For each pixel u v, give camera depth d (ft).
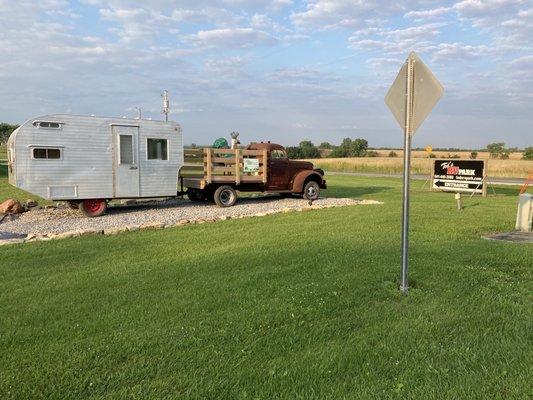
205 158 49.47
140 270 22.52
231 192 50.49
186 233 32.86
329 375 12.14
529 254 25.13
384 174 144.25
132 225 36.76
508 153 252.62
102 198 43.47
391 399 10.94
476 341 14.14
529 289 19.20
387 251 25.90
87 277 21.35
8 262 24.48
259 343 14.06
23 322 15.94
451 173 69.31
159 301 17.88
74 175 41.88
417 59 18.56
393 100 19.51
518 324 15.38
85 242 29.84
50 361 13.08
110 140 43.50
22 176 39.81
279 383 11.75
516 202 54.90
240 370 12.42
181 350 13.65
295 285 19.49
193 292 18.88
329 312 16.52
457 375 12.02
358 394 11.18
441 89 18.02
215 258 24.67
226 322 15.65
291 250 26.35
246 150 51.52
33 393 11.45
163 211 46.68
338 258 24.14
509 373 12.09
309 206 48.60
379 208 46.52
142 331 15.01
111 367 12.73
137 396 11.25
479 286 19.48
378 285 19.54
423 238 29.99
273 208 48.85
